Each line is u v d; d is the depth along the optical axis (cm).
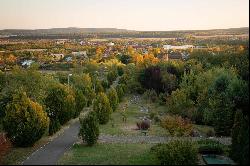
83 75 8250
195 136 3919
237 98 3956
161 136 3844
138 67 8881
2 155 2938
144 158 2739
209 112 4359
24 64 14100
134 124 4688
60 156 2866
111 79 10188
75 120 4847
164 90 7162
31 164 2633
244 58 4675
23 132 3192
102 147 3206
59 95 4344
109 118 4800
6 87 5844
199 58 8406
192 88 5622
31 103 3294
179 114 5156
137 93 8381
